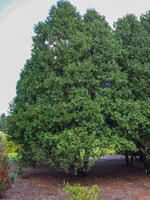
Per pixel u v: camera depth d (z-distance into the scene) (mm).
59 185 8406
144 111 8523
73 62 8703
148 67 8930
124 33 10031
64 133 7715
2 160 6797
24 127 8586
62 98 8375
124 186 8023
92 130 7883
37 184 8609
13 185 8305
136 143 9914
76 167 8258
